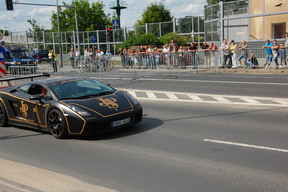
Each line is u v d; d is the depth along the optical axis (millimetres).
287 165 4469
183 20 30406
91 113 6016
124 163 4844
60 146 5930
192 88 12836
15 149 5922
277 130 6375
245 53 17703
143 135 6367
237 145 5484
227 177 4125
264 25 18891
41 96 6707
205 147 5445
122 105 6449
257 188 3762
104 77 17656
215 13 21531
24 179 4289
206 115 8031
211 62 18266
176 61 18359
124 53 21984
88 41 37688
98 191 3850
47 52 37531
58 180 4242
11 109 7598
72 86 6969
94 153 5406
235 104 9297
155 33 32438
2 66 13070
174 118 7844
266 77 14883
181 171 4406
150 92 12445
